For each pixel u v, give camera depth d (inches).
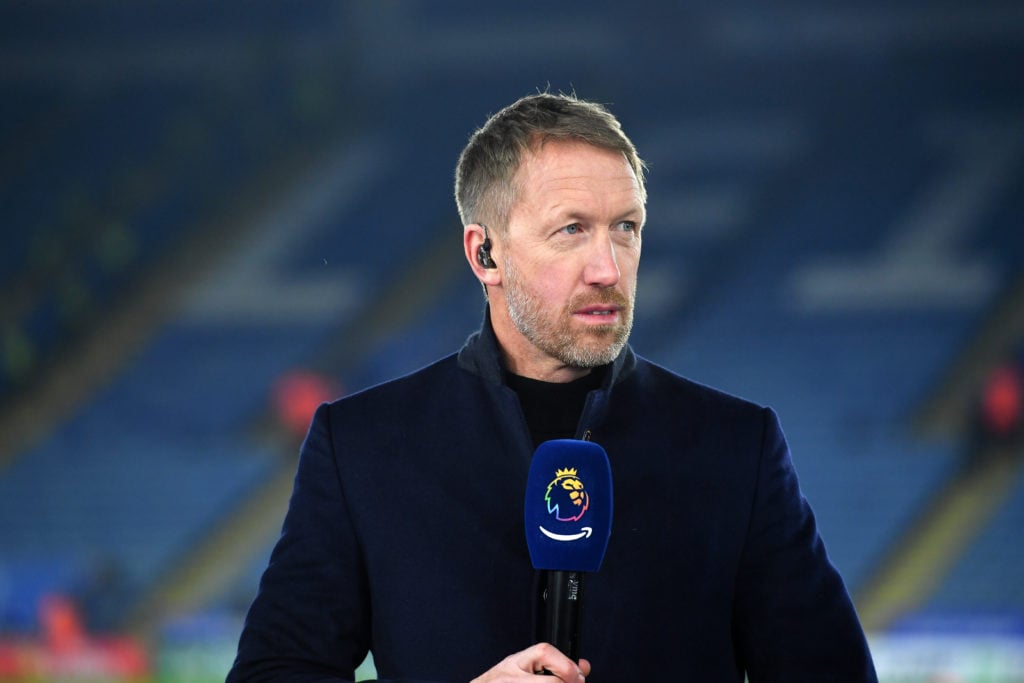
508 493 267.6
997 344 2327.8
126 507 2118.6
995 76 2822.3
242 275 2623.0
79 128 2920.8
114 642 1670.8
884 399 2255.2
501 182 261.9
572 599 233.9
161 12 3016.7
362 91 2984.7
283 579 270.8
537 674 225.8
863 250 2559.1
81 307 2524.6
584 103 264.8
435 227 2728.8
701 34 2893.7
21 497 2156.7
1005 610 1838.1
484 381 277.3
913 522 1982.0
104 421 2306.8
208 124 2925.7
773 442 274.8
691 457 269.6
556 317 255.9
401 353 2390.5
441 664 259.0
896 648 1492.4
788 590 265.4
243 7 3024.1
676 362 2390.5
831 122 2822.3
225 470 2158.0
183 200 2790.4
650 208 2682.1
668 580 260.7
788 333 2420.0
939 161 2723.9
